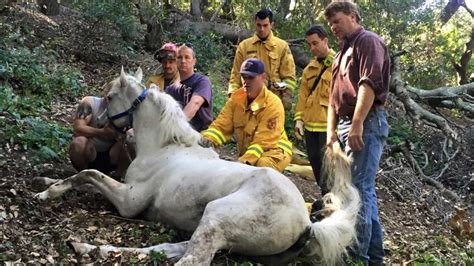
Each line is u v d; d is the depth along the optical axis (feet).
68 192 17.03
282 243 13.58
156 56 20.21
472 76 49.70
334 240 13.71
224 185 14.28
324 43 19.85
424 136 35.09
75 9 45.83
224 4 50.98
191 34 42.45
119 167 18.83
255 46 22.62
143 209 15.97
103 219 15.83
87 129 18.02
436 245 20.57
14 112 22.84
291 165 26.30
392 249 18.75
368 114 15.14
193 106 18.34
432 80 41.81
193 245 12.85
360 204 14.69
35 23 38.32
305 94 20.61
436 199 28.17
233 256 14.14
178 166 15.53
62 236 14.35
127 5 37.47
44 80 27.86
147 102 16.49
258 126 17.44
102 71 34.24
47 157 19.60
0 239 13.73
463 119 42.55
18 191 16.46
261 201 13.39
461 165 33.24
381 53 14.87
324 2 41.55
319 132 20.08
